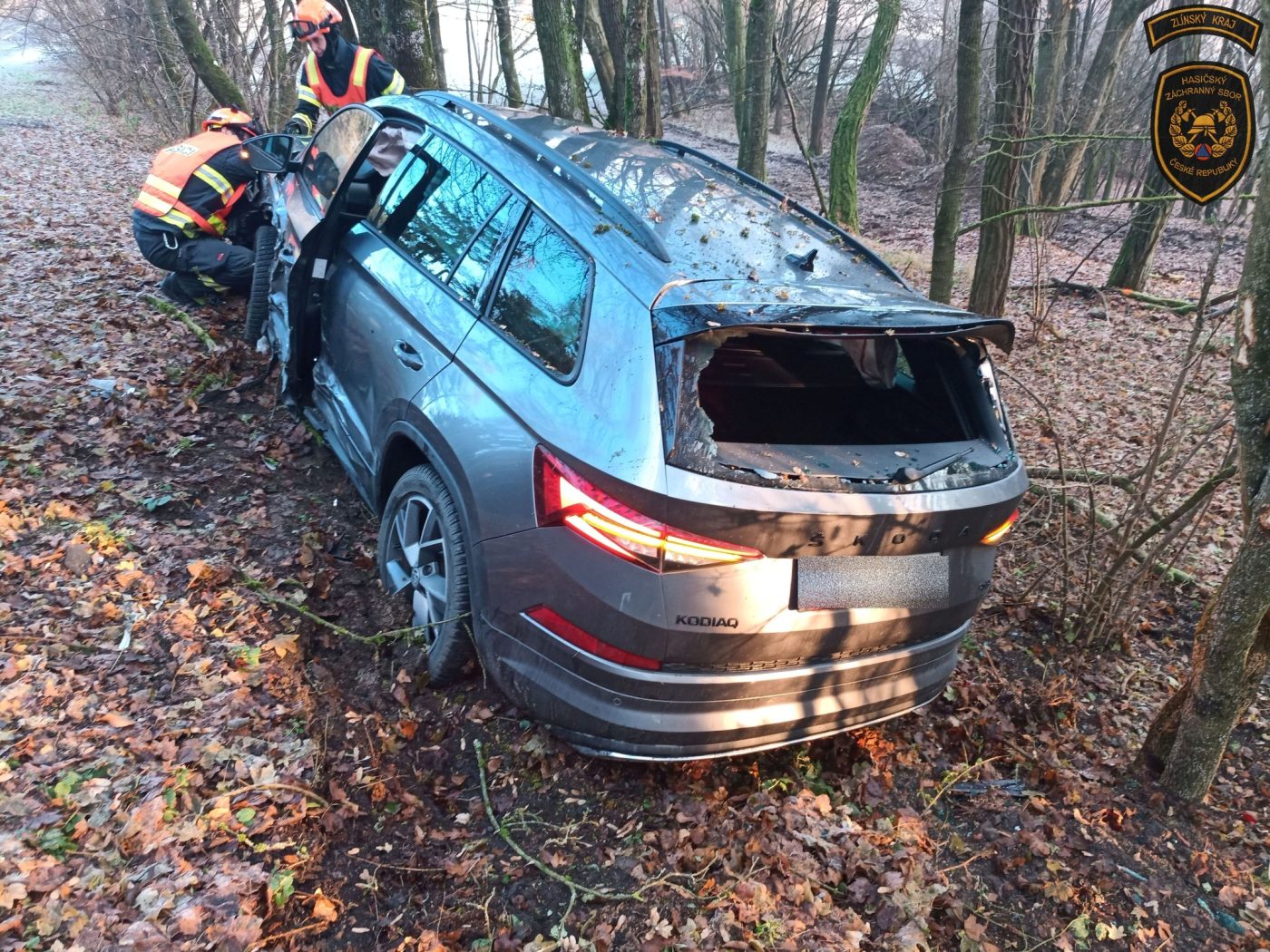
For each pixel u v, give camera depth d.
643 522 2.37
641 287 2.61
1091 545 3.97
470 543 2.86
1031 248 12.31
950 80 23.25
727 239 2.98
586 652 2.55
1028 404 7.55
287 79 13.59
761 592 2.45
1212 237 17.06
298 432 4.62
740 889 2.58
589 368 2.61
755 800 2.90
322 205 4.41
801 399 3.15
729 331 2.44
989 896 2.77
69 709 2.69
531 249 3.05
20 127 15.45
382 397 3.48
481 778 2.87
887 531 2.55
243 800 2.56
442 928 2.42
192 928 2.17
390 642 3.37
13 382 4.54
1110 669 3.97
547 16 8.05
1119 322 10.03
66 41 20.84
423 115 3.95
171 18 12.02
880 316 2.57
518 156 3.36
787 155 25.30
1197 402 7.49
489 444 2.81
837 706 2.76
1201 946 2.67
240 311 5.80
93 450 4.14
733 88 16.08
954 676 3.74
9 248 6.79
